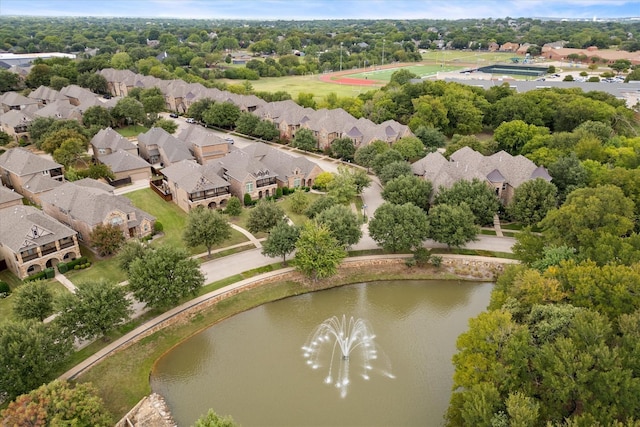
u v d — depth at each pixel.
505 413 41.19
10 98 163.25
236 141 148.62
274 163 112.38
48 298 59.53
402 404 52.00
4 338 48.06
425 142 130.50
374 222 79.25
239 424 49.06
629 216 71.50
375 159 110.81
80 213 80.44
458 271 77.81
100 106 147.75
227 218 87.38
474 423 41.44
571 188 89.56
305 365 58.03
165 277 62.38
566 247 65.12
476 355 46.28
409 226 76.62
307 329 65.12
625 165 98.56
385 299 72.19
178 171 100.38
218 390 53.78
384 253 82.25
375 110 156.62
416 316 68.19
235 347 61.19
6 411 41.75
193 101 177.38
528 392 42.41
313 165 112.25
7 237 71.25
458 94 154.88
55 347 50.56
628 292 49.53
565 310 47.28
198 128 130.75
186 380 55.34
